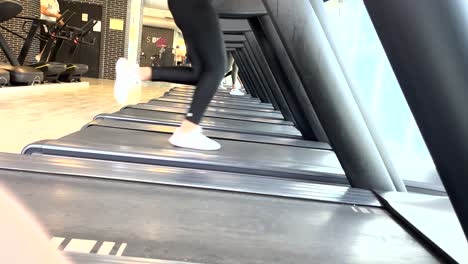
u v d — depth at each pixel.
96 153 1.72
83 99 5.52
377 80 2.96
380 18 0.66
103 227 1.00
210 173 1.59
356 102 1.79
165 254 0.89
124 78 1.97
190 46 1.96
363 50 3.13
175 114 3.41
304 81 1.62
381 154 1.74
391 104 2.79
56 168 1.45
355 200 1.44
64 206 1.11
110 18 11.55
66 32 8.20
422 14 0.62
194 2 1.84
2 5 4.81
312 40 1.59
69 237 0.92
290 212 1.27
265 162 1.93
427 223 1.20
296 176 1.82
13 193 1.18
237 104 5.38
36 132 2.84
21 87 5.37
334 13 3.45
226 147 2.24
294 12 1.60
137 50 13.12
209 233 1.03
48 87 6.35
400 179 1.72
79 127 3.22
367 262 0.95
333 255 0.98
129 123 2.66
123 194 1.27
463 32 0.62
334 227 1.17
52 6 7.84
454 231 1.14
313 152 2.38
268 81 3.90
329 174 1.84
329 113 1.59
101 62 11.71
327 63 1.61
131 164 1.60
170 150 1.92
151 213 1.13
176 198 1.29
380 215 1.31
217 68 1.98
